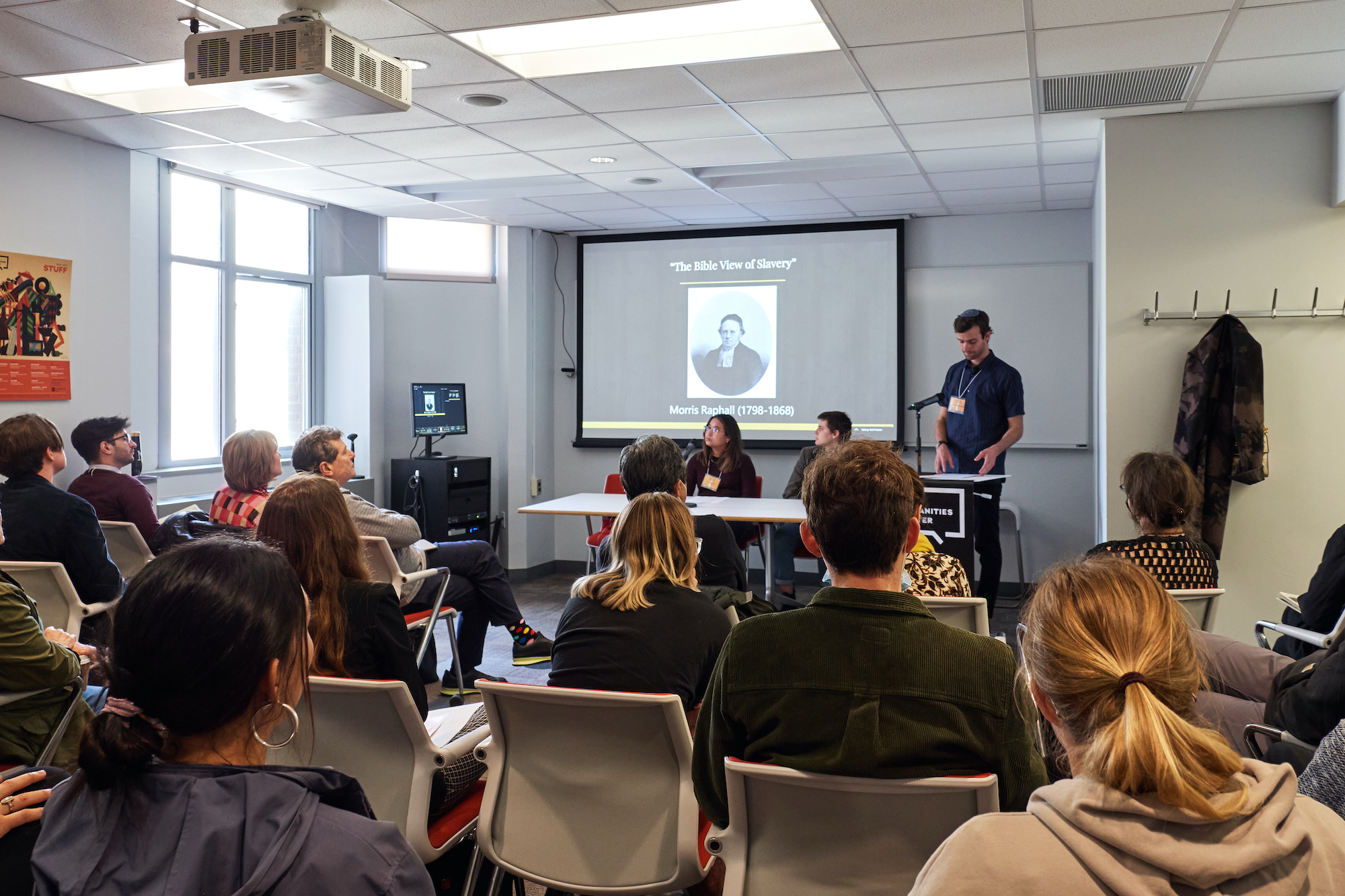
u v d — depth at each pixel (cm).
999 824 84
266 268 649
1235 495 445
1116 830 78
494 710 186
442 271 748
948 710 133
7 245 462
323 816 82
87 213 502
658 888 180
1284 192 435
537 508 529
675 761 179
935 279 703
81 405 501
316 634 200
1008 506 679
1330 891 77
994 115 451
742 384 744
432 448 746
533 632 488
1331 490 434
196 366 599
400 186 622
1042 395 680
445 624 544
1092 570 91
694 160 544
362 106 346
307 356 689
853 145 509
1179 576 275
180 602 82
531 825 187
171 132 486
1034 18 332
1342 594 275
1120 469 457
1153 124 451
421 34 349
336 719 192
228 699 83
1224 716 247
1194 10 325
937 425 580
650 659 202
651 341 764
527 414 758
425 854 188
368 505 378
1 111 449
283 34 311
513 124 469
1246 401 423
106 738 80
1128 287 455
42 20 339
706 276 751
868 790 136
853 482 144
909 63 377
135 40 359
